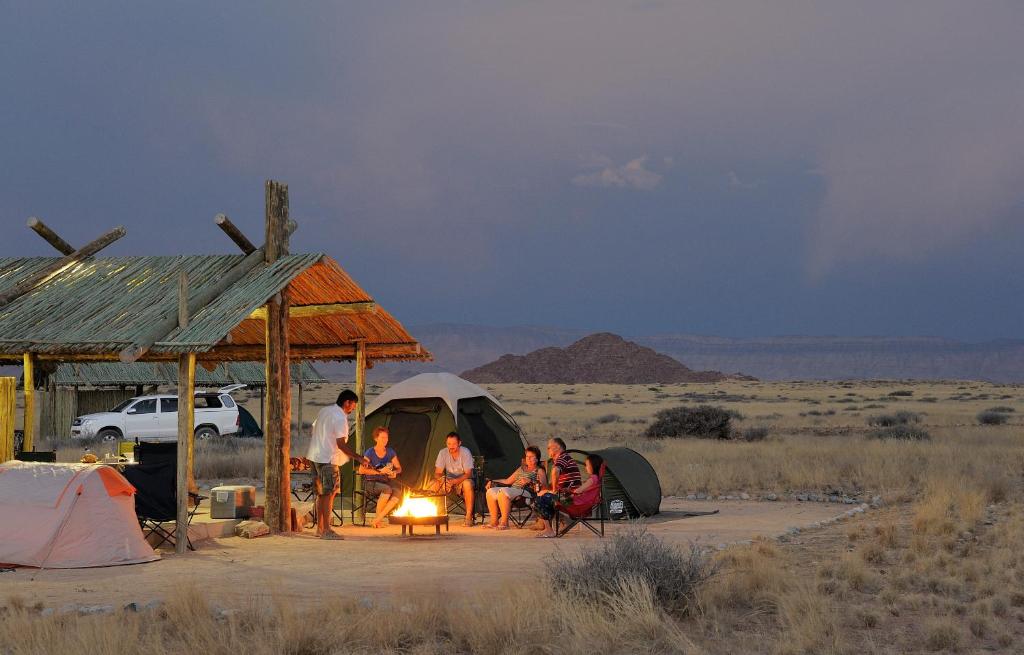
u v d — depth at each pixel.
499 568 11.74
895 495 19.38
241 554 13.16
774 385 179.62
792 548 13.09
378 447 16.69
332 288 16.42
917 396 107.69
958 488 18.33
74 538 12.07
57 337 13.95
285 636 7.94
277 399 15.45
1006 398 99.19
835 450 28.47
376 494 16.61
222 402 40.22
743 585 9.84
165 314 14.02
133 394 43.47
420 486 17.92
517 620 8.27
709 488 22.27
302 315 17.02
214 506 15.44
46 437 39.53
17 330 14.43
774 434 43.09
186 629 8.26
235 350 18.55
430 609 8.80
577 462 17.50
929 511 15.05
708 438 39.66
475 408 18.62
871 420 52.94
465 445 17.95
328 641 8.00
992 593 9.88
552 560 12.16
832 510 18.33
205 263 15.82
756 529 15.27
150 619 8.90
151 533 13.62
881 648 8.05
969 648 8.08
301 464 18.05
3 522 12.15
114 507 12.43
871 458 25.27
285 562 12.41
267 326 15.48
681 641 8.05
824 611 8.81
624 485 17.20
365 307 16.31
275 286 14.53
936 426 48.72
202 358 18.62
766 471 24.44
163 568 11.95
